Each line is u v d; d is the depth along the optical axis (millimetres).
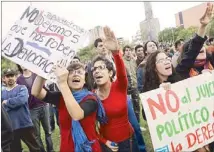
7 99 4758
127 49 7164
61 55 2902
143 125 6867
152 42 6461
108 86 3105
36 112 5477
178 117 3193
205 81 3373
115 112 3033
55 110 6309
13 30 2932
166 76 3404
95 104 2881
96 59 3127
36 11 2975
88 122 2871
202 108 3316
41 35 2934
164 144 3111
